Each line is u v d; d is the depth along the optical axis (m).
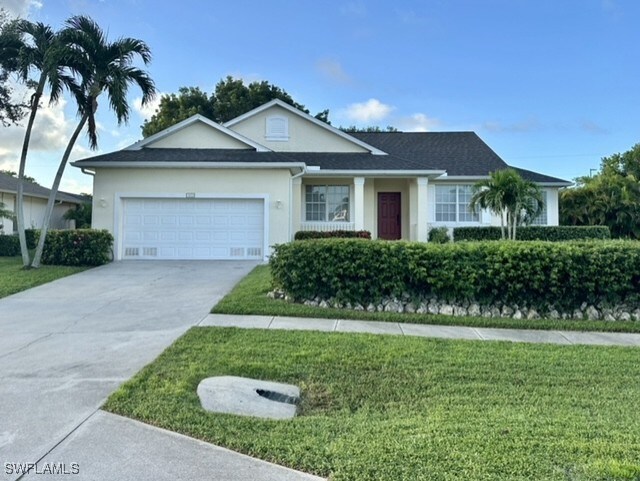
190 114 32.56
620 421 3.60
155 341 5.85
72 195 31.89
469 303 8.05
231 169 14.30
